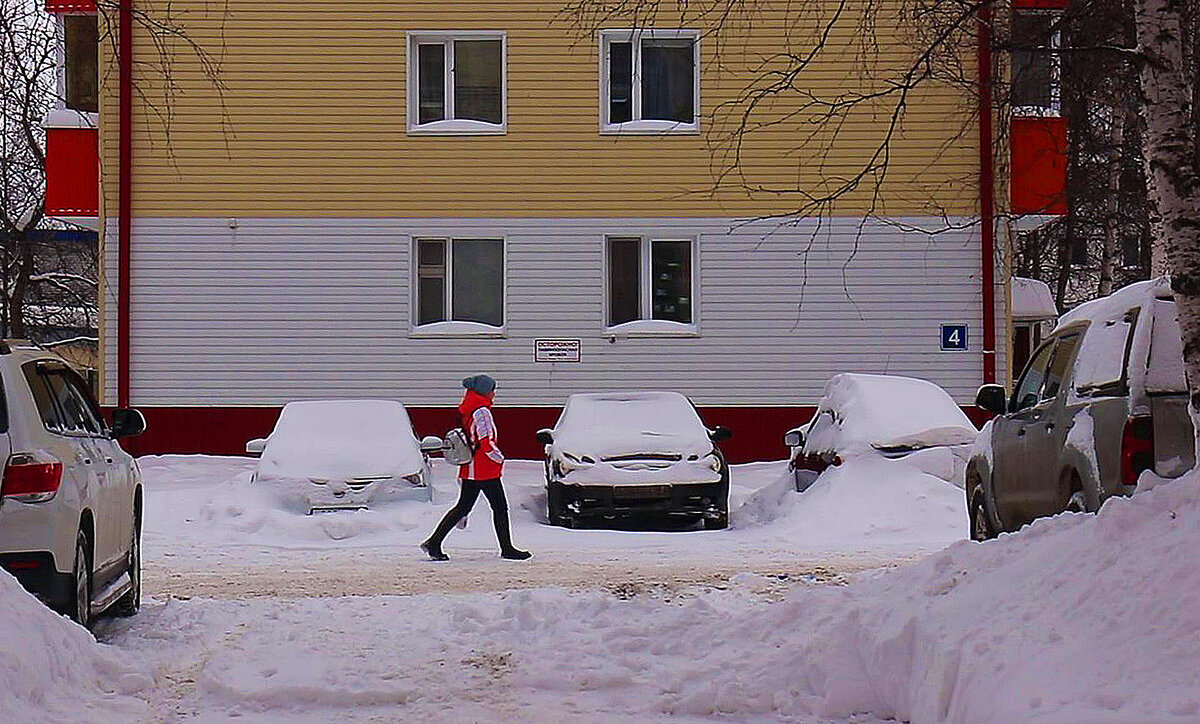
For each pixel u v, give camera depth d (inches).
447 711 291.4
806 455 771.4
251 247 967.0
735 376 974.4
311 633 371.2
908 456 710.5
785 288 972.6
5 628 279.3
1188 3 574.6
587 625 362.9
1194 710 204.4
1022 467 443.8
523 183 973.8
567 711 290.5
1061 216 902.4
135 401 962.7
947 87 895.7
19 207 1318.9
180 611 421.4
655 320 978.7
